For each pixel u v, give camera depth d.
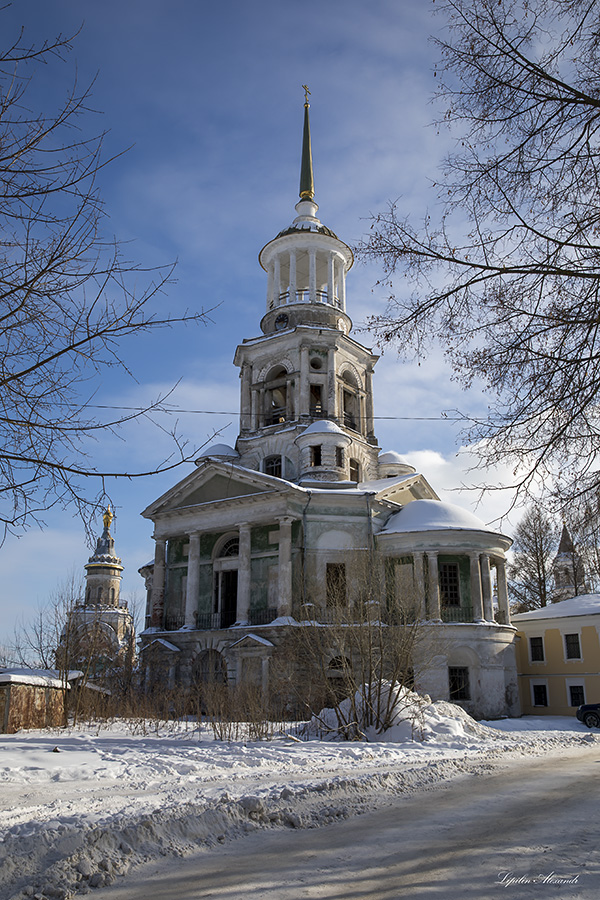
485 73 8.47
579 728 30.91
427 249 9.07
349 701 23.70
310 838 8.57
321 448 41.75
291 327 46.03
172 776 13.59
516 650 41.72
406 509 40.44
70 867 6.92
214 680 37.44
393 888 6.48
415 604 26.81
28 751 16.80
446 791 12.20
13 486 8.96
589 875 6.74
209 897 6.30
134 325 9.23
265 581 38.81
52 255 8.86
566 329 8.59
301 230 47.88
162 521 42.41
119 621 64.94
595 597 41.22
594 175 8.53
